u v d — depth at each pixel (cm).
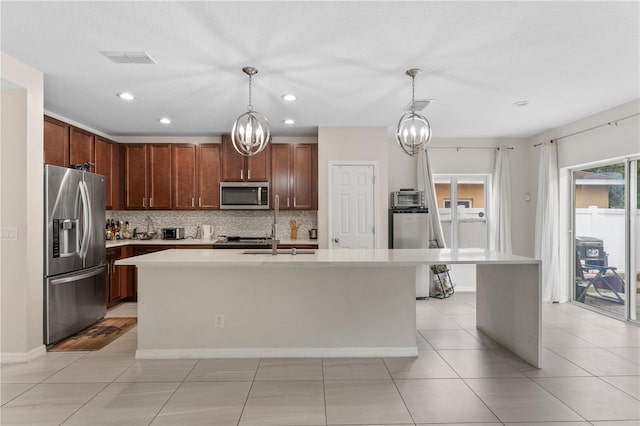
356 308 319
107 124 485
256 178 541
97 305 411
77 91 358
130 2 212
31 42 260
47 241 330
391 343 320
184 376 276
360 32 246
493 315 360
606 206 449
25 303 300
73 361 304
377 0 211
